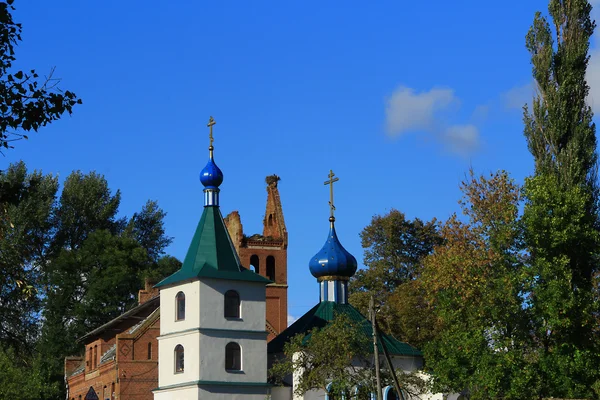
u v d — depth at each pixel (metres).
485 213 73.44
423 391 69.50
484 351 63.88
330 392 66.19
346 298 77.00
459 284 67.94
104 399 83.25
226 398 65.00
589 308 64.62
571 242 65.81
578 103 70.81
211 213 69.88
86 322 114.38
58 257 119.88
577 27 71.94
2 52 30.73
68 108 31.39
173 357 66.81
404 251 109.62
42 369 109.00
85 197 128.75
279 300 103.94
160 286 68.88
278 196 109.62
